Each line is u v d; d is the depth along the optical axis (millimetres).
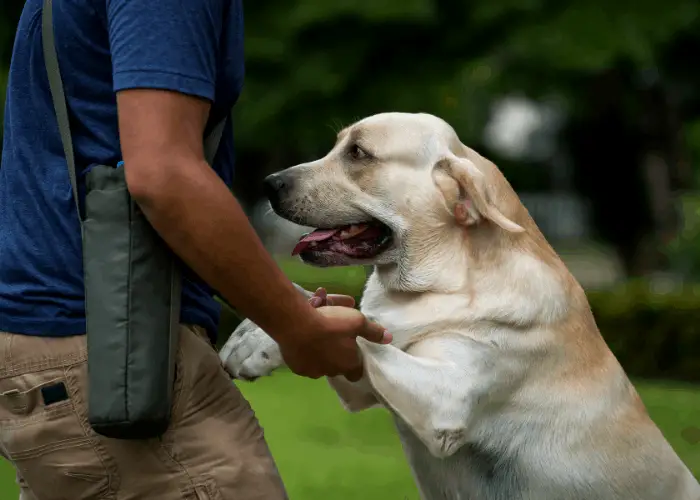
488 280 3975
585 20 18953
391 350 3635
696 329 14375
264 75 19688
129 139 2572
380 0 18562
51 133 2910
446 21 19531
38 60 2922
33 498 3152
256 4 19328
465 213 4039
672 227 23984
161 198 2543
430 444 3664
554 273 4090
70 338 2832
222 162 3201
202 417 2949
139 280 2695
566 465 3963
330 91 19109
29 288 2846
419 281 4102
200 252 2592
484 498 3996
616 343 14719
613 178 24391
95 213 2717
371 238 4320
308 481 7648
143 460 2871
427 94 19453
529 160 28203
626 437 4102
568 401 3979
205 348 2998
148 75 2586
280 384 12992
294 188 4348
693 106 23781
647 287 14914
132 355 2672
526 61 19594
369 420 10422
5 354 2848
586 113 22219
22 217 2902
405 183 4164
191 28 2650
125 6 2639
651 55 19094
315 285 14406
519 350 3883
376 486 7496
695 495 4305
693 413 10984
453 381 3707
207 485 2910
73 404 2820
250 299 2684
